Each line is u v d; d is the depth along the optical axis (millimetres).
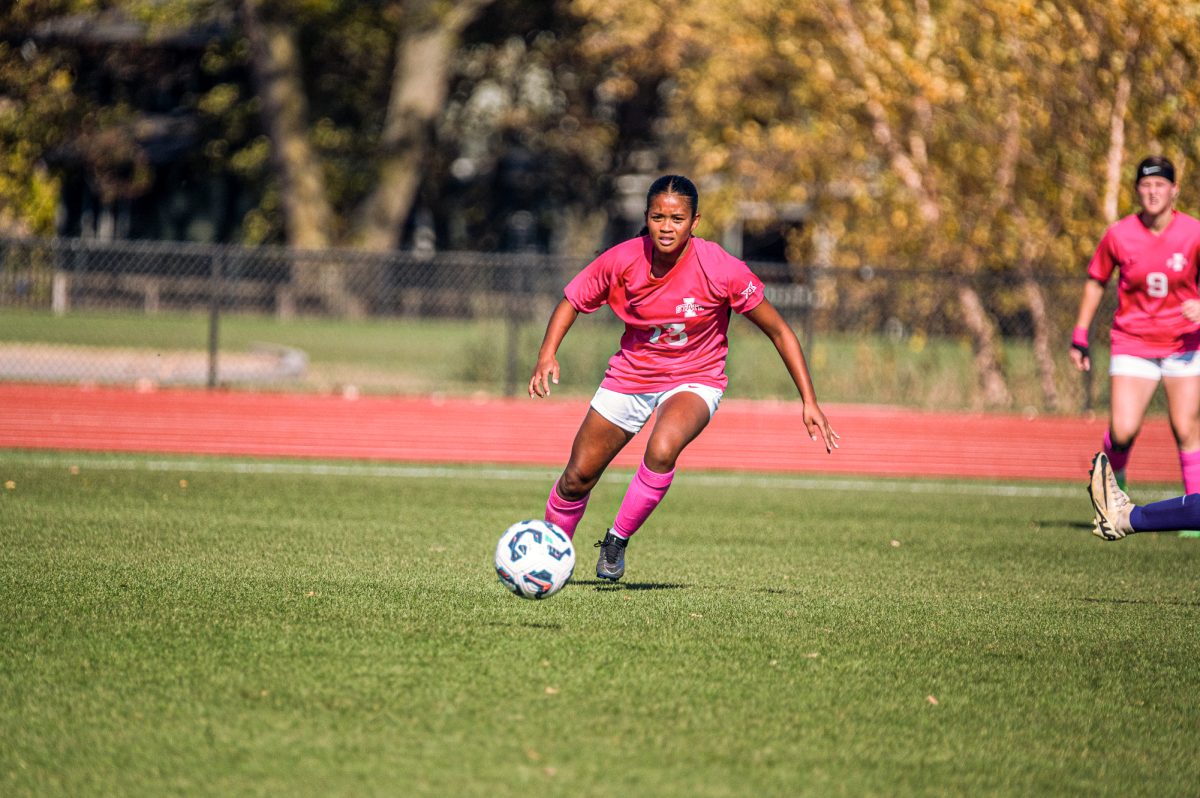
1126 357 33688
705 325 23750
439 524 35062
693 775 15508
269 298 134500
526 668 19750
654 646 21391
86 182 159500
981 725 17891
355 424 57156
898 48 71000
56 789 14656
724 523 37344
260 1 137125
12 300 103188
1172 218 32531
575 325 76750
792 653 21281
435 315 123000
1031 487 49562
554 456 53594
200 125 163000
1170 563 32156
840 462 54312
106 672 19031
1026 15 65875
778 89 86875
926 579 28938
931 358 73062
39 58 121875
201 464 47906
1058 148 70500
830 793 15133
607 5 90188
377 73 162250
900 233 74562
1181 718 18484
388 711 17516
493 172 179375
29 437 52781
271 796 14516
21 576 25625
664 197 22219
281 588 25172
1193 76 65062
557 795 14711
